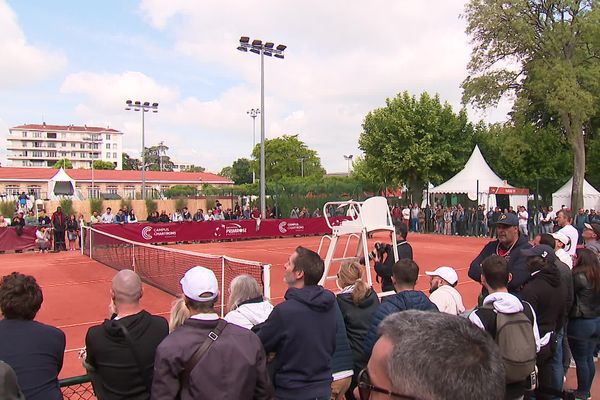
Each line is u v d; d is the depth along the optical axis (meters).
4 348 2.87
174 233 24.45
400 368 1.33
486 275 3.75
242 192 41.84
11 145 143.50
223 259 8.60
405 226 6.49
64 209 33.19
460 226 28.94
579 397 5.27
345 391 3.90
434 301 4.96
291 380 3.31
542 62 29.56
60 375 6.45
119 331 2.98
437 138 39.28
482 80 31.62
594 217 23.14
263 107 27.55
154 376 2.68
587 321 5.22
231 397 2.63
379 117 41.28
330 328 3.45
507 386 3.41
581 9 29.22
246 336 2.82
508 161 38.31
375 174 41.84
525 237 5.05
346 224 7.05
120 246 18.28
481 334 1.38
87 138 151.00
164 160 156.50
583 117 27.98
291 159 77.06
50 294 12.14
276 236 27.91
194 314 2.83
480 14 29.92
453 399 1.24
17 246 21.28
